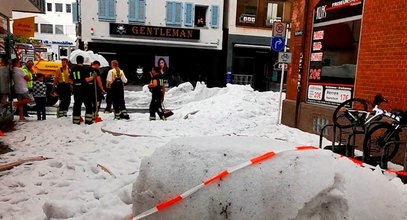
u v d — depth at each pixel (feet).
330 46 29.68
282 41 34.55
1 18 32.53
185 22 84.53
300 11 33.86
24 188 15.64
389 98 23.12
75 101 32.53
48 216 12.61
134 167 18.89
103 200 13.53
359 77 25.81
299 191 7.22
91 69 33.24
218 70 87.86
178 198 8.23
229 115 40.06
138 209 9.16
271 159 7.98
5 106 31.94
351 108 23.77
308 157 7.87
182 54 85.81
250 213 7.50
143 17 82.48
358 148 24.47
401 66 22.29
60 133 28.09
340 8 28.45
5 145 23.79
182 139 9.96
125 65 83.41
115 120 35.19
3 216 12.83
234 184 7.86
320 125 29.84
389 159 20.03
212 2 84.89
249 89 55.01
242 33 86.63
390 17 23.15
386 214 6.95
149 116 39.19
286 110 35.12
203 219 7.93
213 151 8.70
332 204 7.05
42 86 35.55
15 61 34.22
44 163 19.30
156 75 36.35
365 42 25.27
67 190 15.43
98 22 80.02
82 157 20.52
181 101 55.77
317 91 31.24
